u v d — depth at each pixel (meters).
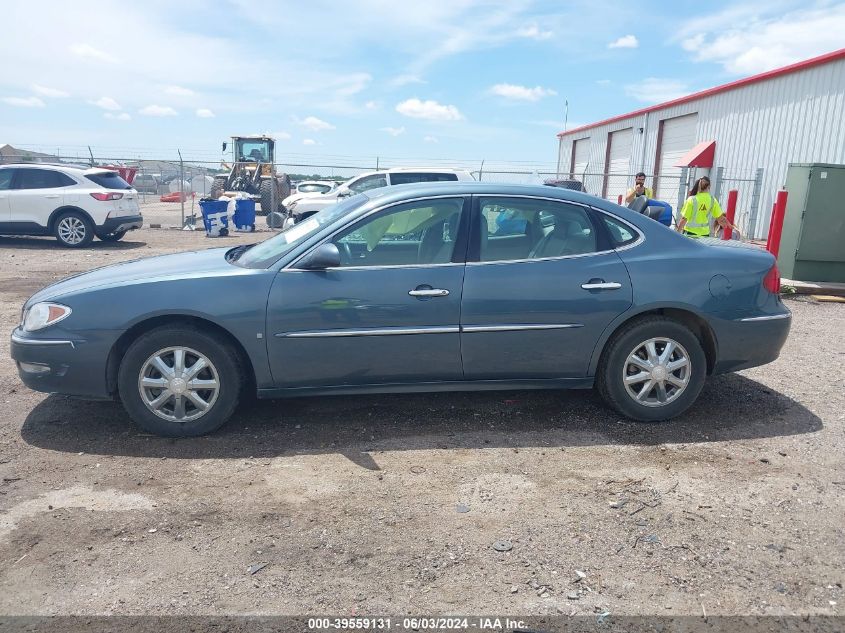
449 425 4.52
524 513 3.38
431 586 2.79
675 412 4.54
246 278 4.16
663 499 3.53
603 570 2.90
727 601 2.70
